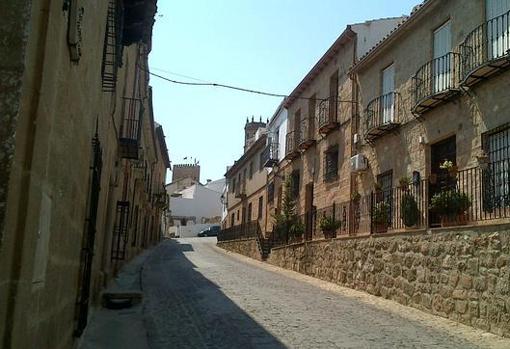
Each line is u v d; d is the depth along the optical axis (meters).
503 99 11.49
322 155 22.47
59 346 4.90
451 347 8.18
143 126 20.38
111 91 8.57
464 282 10.19
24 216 2.63
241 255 31.34
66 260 4.91
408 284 12.33
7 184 2.38
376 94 17.88
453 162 13.43
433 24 14.63
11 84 2.47
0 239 2.33
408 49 15.91
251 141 42.44
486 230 9.63
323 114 22.19
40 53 2.76
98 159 7.10
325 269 17.70
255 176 36.47
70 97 4.10
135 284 14.86
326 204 21.52
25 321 2.83
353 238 15.71
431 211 12.20
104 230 12.08
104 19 6.51
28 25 2.53
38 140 2.76
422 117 14.69
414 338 8.80
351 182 19.11
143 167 21.03
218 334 8.84
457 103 13.14
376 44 19.11
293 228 21.33
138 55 16.20
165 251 32.94
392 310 11.67
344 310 11.55
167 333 8.83
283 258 22.58
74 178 4.93
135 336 8.41
